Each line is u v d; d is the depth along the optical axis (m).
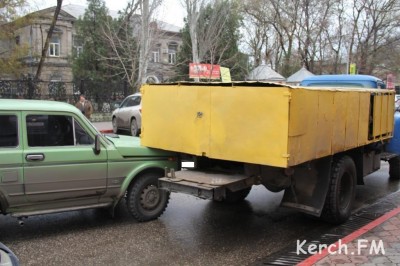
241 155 5.20
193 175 5.84
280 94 4.79
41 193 5.48
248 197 7.98
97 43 37.38
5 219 6.39
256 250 5.32
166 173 5.78
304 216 6.80
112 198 6.10
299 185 5.95
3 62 25.55
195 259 5.01
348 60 35.88
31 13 26.11
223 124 5.38
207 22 29.56
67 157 5.61
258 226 6.29
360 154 7.05
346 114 6.05
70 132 5.73
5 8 24.66
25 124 5.40
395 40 42.16
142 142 6.45
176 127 5.97
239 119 5.20
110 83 25.41
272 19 40.69
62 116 5.67
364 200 7.89
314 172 5.86
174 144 6.01
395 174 9.66
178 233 5.90
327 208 6.07
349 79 9.12
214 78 25.94
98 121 24.62
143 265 4.82
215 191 5.20
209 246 5.44
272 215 6.86
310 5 38.56
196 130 5.71
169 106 6.05
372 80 8.88
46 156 5.46
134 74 26.55
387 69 47.81
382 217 6.18
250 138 5.09
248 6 40.56
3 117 5.30
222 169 6.16
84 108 17.38
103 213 6.75
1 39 25.61
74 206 5.82
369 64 43.25
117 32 31.38
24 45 26.34
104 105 25.14
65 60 47.09
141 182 6.25
